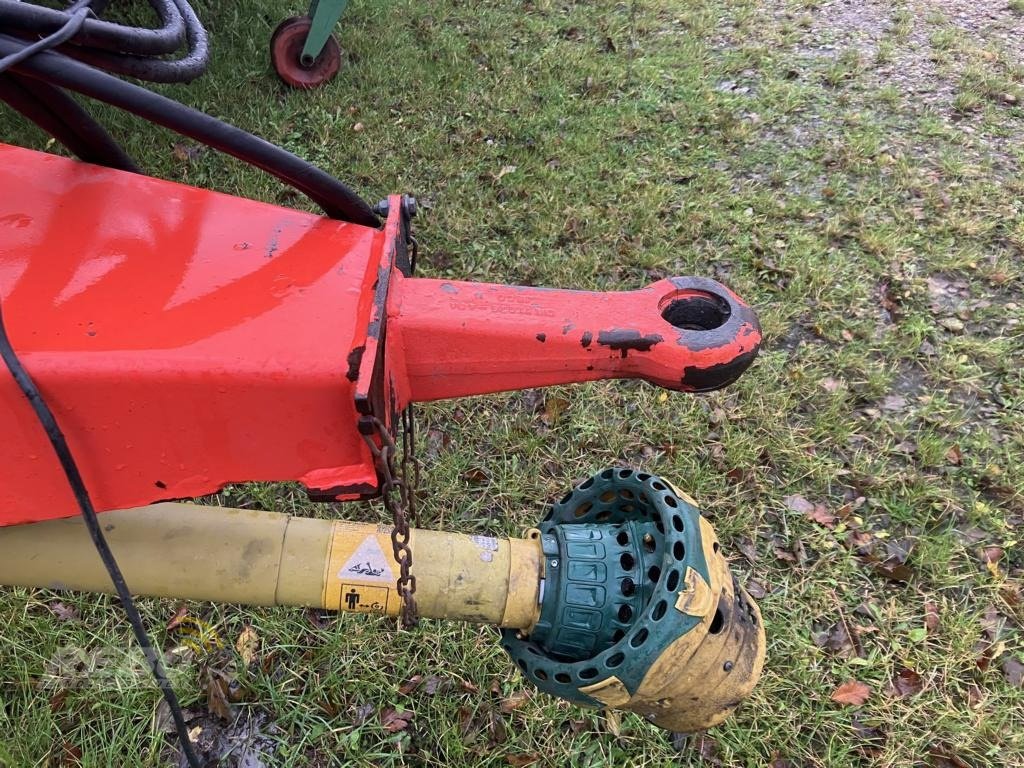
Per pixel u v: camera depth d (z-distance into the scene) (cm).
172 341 94
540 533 132
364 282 106
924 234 372
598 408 292
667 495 124
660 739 207
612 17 561
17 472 98
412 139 421
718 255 359
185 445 99
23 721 200
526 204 382
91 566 119
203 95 430
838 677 222
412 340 108
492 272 346
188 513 124
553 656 125
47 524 119
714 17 571
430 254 353
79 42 91
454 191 387
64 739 198
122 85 92
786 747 207
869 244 364
